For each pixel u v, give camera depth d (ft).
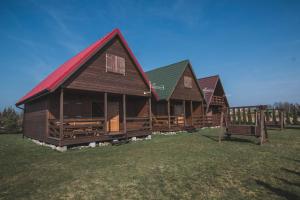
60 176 20.51
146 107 54.49
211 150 31.65
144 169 22.12
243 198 14.82
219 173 20.29
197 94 75.51
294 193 15.43
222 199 14.78
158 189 16.80
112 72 44.16
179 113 75.61
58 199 15.52
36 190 17.22
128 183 18.21
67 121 36.55
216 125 84.43
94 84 40.65
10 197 16.01
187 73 72.13
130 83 47.65
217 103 89.97
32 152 33.30
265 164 23.03
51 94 41.42
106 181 18.79
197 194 15.70
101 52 42.63
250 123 47.44
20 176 20.84
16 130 78.28
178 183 17.95
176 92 66.33
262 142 36.19
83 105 46.44
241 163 23.70
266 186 16.83
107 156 28.91
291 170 20.76
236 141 40.93
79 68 38.68
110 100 52.80
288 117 79.30
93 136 38.83
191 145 36.76
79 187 17.60
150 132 50.01
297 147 32.78
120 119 54.44
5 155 31.01
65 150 34.73
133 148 35.24
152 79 76.28
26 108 59.67
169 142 41.29
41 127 44.57
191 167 22.49
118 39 45.91
